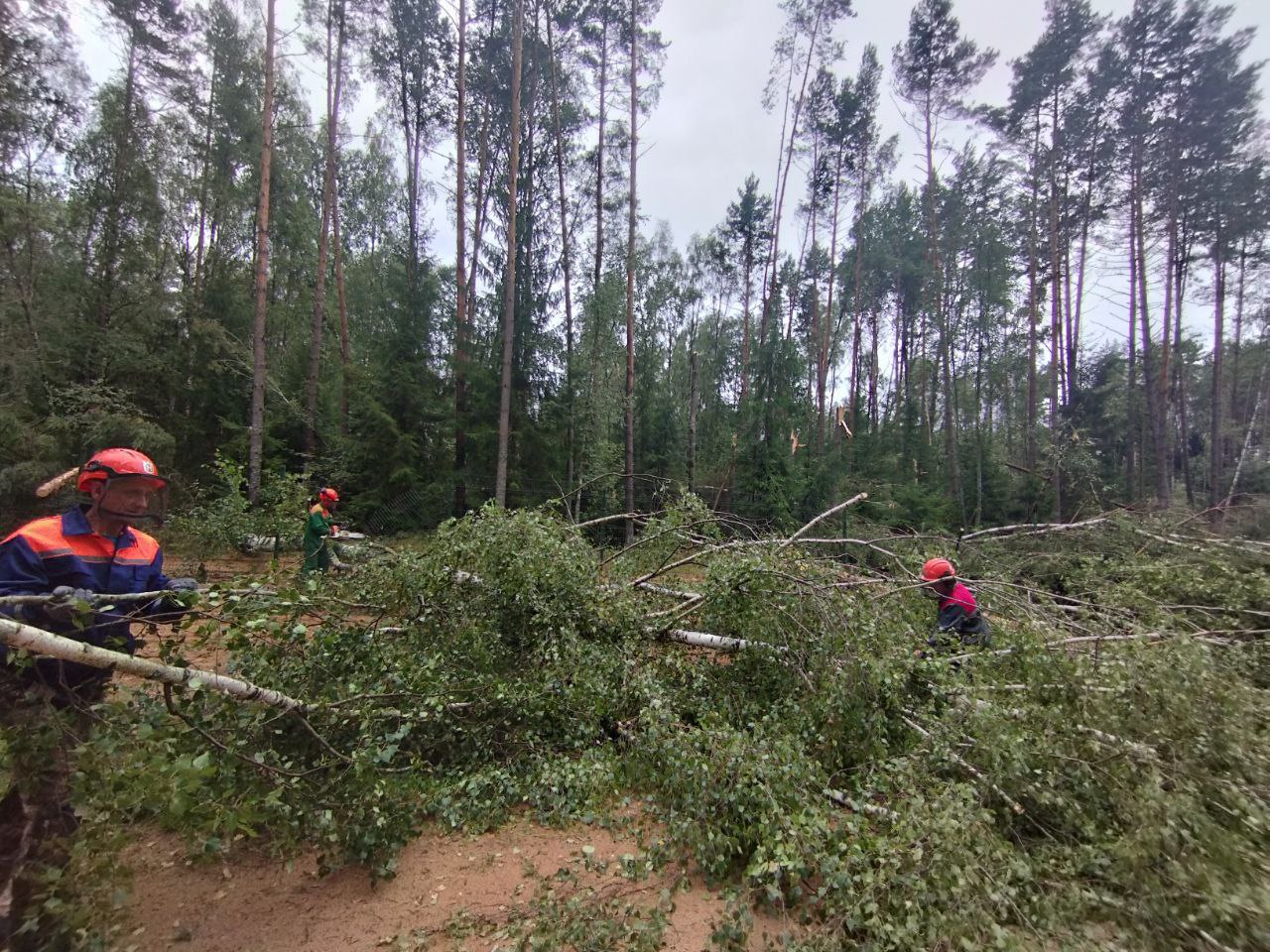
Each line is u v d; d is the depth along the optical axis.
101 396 12.23
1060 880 2.50
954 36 21.25
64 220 13.69
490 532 4.61
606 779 3.49
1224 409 30.42
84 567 2.28
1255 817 2.44
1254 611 5.71
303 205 20.11
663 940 2.41
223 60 17.61
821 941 2.24
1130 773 2.80
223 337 15.12
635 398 18.14
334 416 16.70
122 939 2.27
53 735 1.97
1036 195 20.89
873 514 15.85
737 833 2.85
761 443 17.08
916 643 4.30
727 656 4.96
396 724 3.40
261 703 2.60
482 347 16.47
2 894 1.92
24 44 12.58
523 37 17.67
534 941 2.35
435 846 3.05
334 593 4.35
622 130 18.98
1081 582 7.25
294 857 2.70
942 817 2.37
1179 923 2.13
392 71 18.95
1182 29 17.61
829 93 22.19
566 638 4.18
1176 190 18.80
